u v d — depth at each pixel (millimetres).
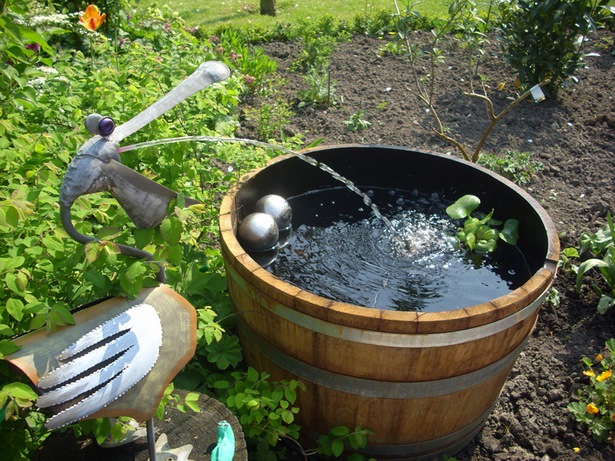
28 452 2061
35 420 2176
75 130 2381
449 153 4645
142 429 1958
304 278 2727
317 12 8188
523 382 2902
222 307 2725
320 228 3111
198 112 3518
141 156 2605
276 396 2148
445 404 2203
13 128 2250
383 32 6820
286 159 3082
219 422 2025
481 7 5734
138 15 5629
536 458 2568
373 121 5078
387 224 3160
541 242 2650
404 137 4855
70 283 2072
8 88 2590
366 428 2273
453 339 1962
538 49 5145
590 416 2664
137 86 3252
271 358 2328
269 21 7781
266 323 2229
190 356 1674
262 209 2908
